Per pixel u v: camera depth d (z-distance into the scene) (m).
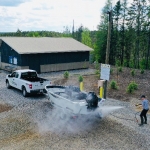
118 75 25.89
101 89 15.22
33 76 18.25
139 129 10.80
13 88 19.50
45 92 16.48
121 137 9.87
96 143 9.26
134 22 47.03
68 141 9.41
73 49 30.94
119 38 48.59
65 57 30.61
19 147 8.87
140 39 45.28
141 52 54.94
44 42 31.50
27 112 13.05
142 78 24.31
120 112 13.31
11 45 27.31
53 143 9.21
